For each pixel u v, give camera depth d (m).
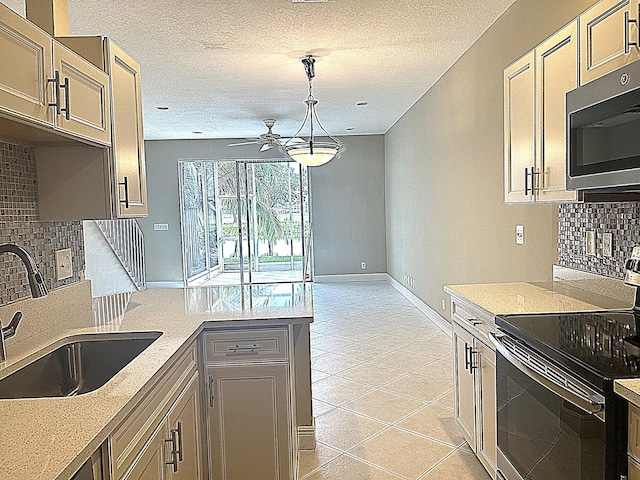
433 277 6.00
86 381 2.13
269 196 9.34
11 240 2.07
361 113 7.23
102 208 2.27
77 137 1.92
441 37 4.06
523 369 1.87
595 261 2.62
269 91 5.69
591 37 1.94
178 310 2.59
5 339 1.91
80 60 1.94
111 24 3.55
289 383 2.39
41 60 1.66
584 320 2.08
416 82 5.53
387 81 5.41
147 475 1.57
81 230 2.71
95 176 2.26
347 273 9.52
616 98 1.71
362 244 9.48
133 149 2.51
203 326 2.32
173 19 3.47
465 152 4.62
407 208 7.37
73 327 2.26
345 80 5.29
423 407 3.60
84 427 1.18
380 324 6.07
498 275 3.92
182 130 8.31
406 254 7.57
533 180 2.46
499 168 3.82
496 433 2.33
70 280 2.56
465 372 2.82
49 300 2.26
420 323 6.07
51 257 2.37
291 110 6.84
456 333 2.97
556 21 2.85
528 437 1.94
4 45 1.46
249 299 2.84
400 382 4.10
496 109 3.83
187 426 2.07
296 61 4.56
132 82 2.51
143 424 1.54
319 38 3.94
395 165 8.23
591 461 1.47
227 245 9.50
